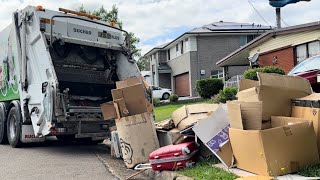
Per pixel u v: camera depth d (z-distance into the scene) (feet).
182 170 18.30
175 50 118.52
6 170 22.40
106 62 33.99
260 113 15.67
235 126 16.66
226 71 85.56
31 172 21.75
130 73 32.86
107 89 34.14
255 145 15.15
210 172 16.60
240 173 15.83
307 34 58.49
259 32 104.78
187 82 111.04
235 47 106.52
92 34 32.01
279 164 14.66
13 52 33.40
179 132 21.22
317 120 15.52
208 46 105.81
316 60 31.58
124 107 22.70
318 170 14.43
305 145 15.12
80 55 32.48
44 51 28.86
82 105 31.07
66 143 37.17
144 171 20.75
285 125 15.38
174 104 83.92
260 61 70.85
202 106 22.94
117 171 21.90
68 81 32.12
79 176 20.59
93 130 28.91
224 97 55.88
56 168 22.90
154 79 129.90
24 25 31.35
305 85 17.97
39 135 29.25
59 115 27.25
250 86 19.86
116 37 33.65
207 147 18.40
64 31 30.45
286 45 63.46
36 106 29.71
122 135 22.30
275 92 16.93
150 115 22.36
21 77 31.81
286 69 63.77
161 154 18.93
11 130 33.60
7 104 35.35
